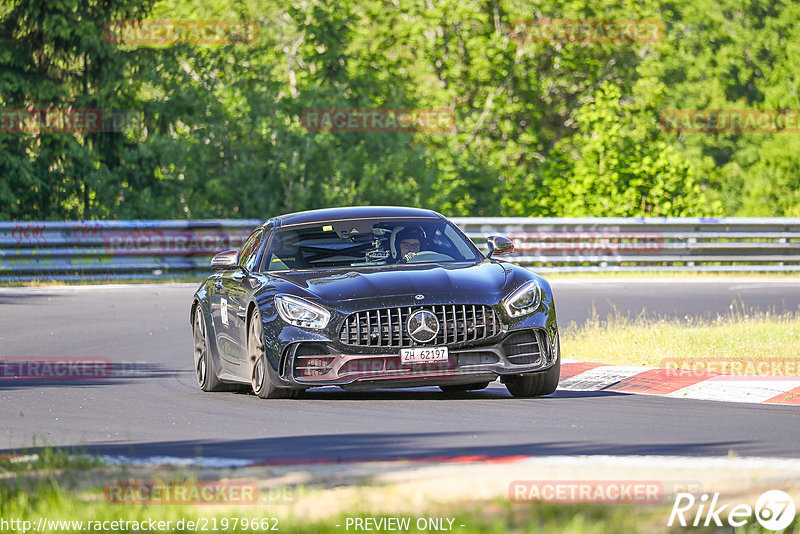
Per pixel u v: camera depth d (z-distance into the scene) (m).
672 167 97.62
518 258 77.31
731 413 26.83
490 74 129.12
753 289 65.56
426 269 30.34
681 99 151.62
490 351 28.58
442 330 28.39
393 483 17.12
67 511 15.77
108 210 98.19
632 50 134.62
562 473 17.78
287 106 105.00
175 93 99.44
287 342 28.84
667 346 38.56
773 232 79.25
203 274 76.75
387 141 104.00
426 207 102.12
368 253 31.75
